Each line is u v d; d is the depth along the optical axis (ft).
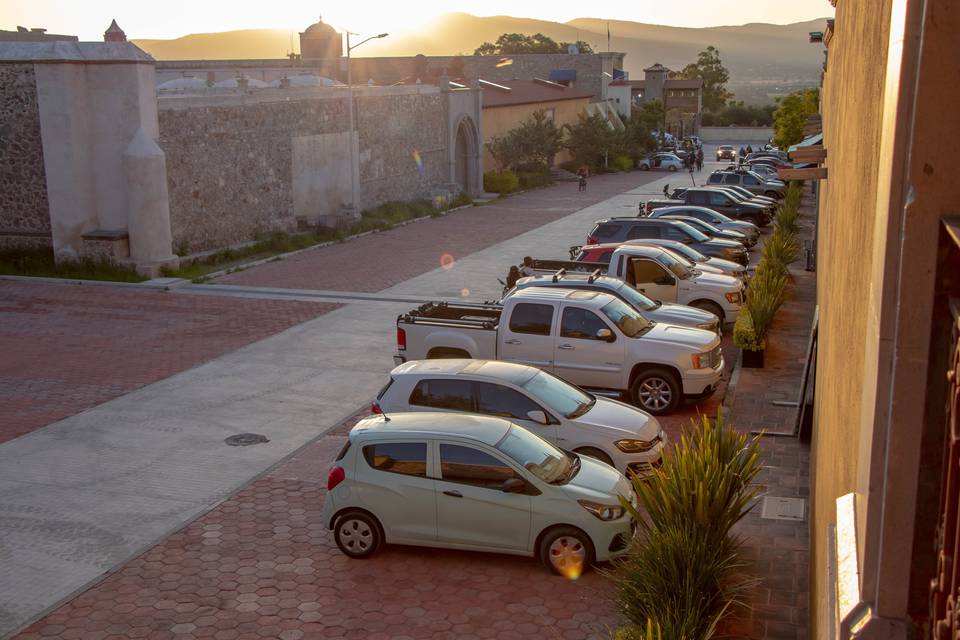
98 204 94.89
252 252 106.83
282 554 32.78
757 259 96.37
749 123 387.34
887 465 8.07
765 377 53.52
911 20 7.47
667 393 46.88
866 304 10.80
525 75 292.20
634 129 247.91
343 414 49.39
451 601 29.17
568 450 35.63
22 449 44.19
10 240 99.91
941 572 6.88
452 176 165.89
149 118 92.94
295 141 119.65
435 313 51.52
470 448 31.12
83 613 28.76
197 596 29.76
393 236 123.24
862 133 13.65
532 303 48.01
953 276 7.57
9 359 61.72
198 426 47.50
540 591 29.68
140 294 85.10
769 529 33.50
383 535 31.86
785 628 26.48
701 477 27.76
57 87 90.99
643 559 25.58
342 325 71.20
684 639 22.02
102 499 37.99
